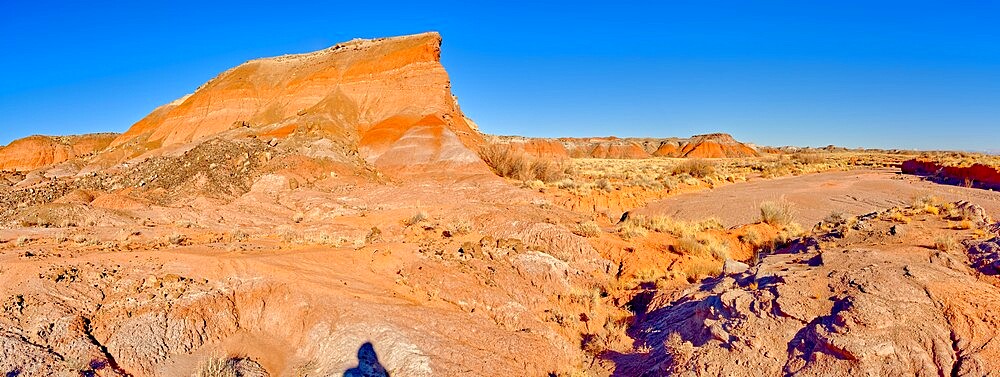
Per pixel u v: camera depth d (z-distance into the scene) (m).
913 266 8.67
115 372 7.22
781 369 7.12
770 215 18.28
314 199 22.56
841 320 7.15
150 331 8.02
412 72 51.50
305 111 49.09
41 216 16.72
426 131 42.00
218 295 9.08
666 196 27.70
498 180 30.78
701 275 12.83
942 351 6.61
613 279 13.21
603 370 8.78
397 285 10.48
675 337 8.91
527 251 13.29
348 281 10.21
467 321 9.24
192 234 14.38
